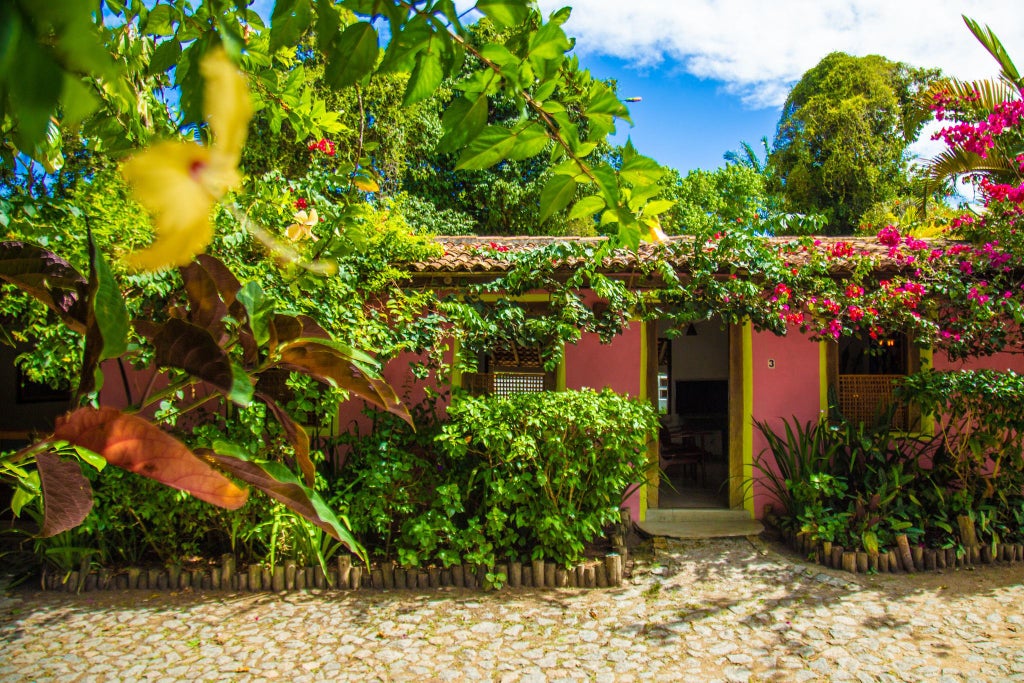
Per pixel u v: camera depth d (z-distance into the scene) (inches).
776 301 278.1
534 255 284.2
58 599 235.3
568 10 48.5
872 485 283.1
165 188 12.8
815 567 263.4
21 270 47.9
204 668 188.2
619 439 257.4
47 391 408.8
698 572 259.6
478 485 270.2
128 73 72.3
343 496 260.5
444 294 300.0
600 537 283.7
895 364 358.0
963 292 277.6
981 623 214.7
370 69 46.9
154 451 29.8
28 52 16.4
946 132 321.7
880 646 200.1
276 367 41.1
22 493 54.2
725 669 187.6
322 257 100.9
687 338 515.8
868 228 740.7
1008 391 263.4
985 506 275.0
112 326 33.3
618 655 196.1
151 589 244.1
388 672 186.5
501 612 225.6
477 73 47.6
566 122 47.9
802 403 321.4
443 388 316.5
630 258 290.8
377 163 556.4
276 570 244.5
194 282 40.6
